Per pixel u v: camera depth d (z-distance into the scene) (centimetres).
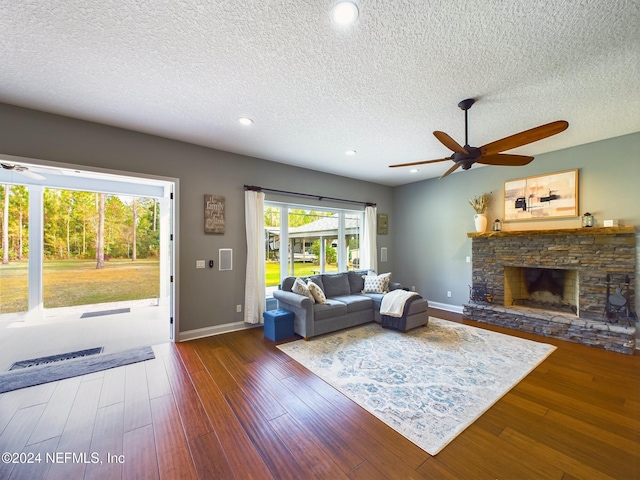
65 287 735
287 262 492
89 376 270
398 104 271
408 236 621
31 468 158
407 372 277
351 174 544
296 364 297
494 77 227
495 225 459
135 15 162
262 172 445
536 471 156
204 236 386
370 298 447
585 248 371
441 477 153
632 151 344
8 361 304
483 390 243
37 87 239
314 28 173
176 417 207
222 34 178
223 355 321
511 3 154
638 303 337
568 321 362
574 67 213
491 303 464
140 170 337
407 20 166
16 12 157
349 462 165
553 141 370
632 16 162
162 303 607
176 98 259
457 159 266
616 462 162
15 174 446
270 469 159
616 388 245
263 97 258
